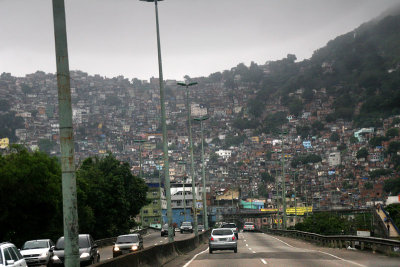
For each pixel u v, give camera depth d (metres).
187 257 34.31
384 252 32.16
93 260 28.34
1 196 43.47
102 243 60.44
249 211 184.88
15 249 18.69
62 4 13.59
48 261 28.16
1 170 43.19
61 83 13.36
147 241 70.94
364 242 37.06
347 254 33.47
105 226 75.50
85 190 65.00
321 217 113.88
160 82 38.91
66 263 13.04
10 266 17.23
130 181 84.81
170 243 33.22
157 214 169.25
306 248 43.97
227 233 38.50
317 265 24.92
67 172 13.22
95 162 84.62
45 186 45.50
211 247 38.09
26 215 45.25
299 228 113.69
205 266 25.95
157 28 39.12
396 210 122.44
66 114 13.33
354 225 119.38
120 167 84.12
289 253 35.41
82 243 28.61
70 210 13.13
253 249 42.69
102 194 74.19
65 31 13.56
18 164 44.59
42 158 48.62
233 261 28.70
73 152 13.37
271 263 26.58
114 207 78.00
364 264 25.08
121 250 36.34
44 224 47.44
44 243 32.47
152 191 170.12
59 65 13.42
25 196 44.12
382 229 112.56
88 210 64.56
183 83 62.34
